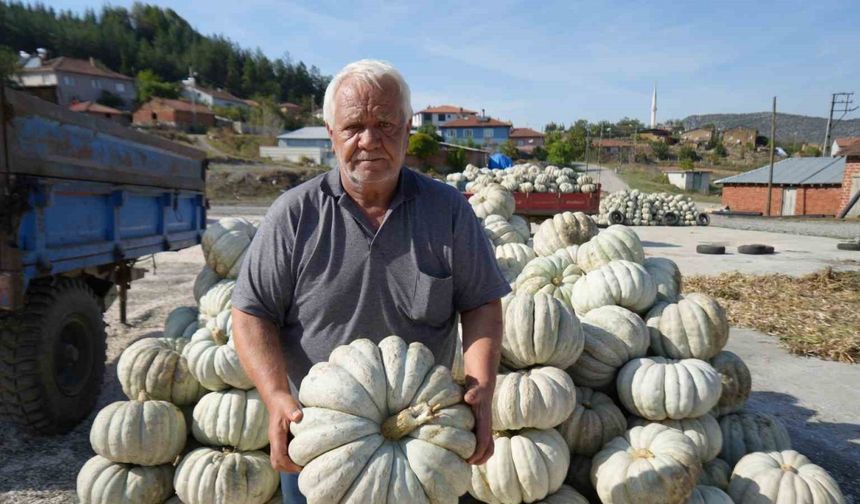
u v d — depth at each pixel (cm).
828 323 820
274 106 9512
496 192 936
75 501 387
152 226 658
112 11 13825
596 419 353
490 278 232
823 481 324
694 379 354
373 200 222
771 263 1367
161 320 835
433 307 223
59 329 468
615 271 434
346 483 189
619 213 2417
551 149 7281
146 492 343
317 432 196
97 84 8644
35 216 430
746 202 3688
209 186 3612
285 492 255
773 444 388
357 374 204
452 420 198
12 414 448
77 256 490
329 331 228
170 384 379
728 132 12044
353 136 204
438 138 6894
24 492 395
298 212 221
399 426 196
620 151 8081
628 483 308
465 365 224
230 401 356
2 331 437
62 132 456
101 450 341
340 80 207
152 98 8275
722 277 1141
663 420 361
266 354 221
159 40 13300
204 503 329
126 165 568
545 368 344
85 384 507
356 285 221
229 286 511
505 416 316
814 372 640
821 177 3303
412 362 209
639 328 386
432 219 222
